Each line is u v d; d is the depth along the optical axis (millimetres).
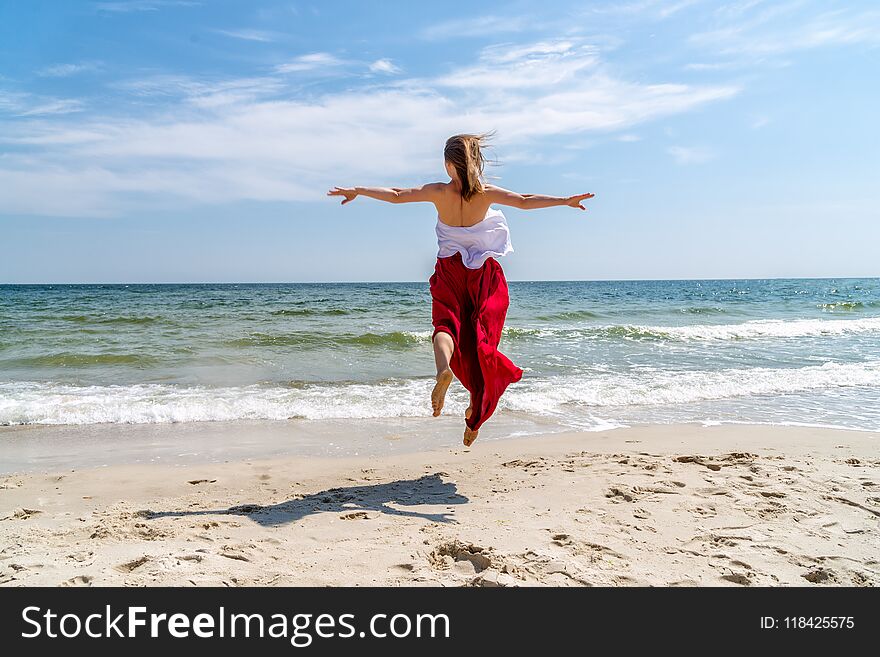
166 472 5348
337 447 6449
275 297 36656
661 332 17078
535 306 29469
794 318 23594
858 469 5148
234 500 4508
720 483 4703
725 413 8156
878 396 9273
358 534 3627
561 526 3756
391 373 11055
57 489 4824
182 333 16016
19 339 14648
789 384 10031
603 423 7602
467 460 5738
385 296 38156
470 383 4133
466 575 3086
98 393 9117
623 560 3277
